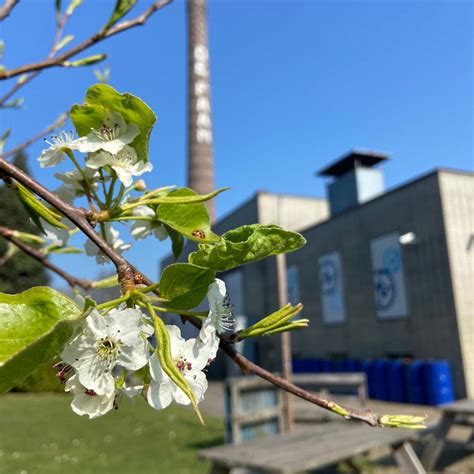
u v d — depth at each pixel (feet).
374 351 42.04
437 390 33.81
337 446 14.15
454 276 35.37
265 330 2.53
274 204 56.24
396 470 18.21
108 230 3.75
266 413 20.21
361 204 44.24
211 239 3.38
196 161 86.89
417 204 38.47
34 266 34.47
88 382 2.17
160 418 28.81
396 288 40.16
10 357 1.77
